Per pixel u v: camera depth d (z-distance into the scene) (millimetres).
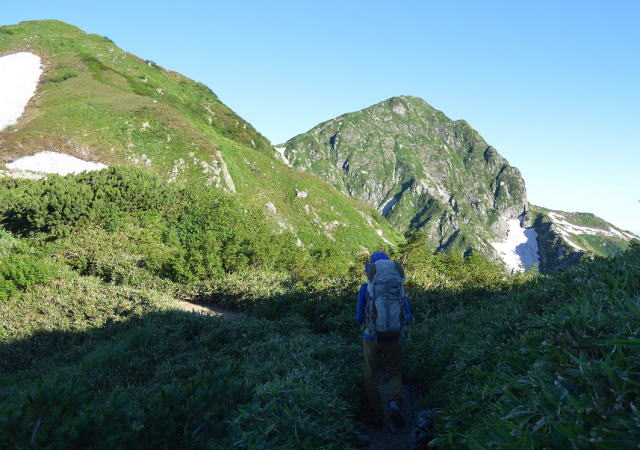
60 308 9969
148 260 15734
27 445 1691
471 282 9289
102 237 18531
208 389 2324
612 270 3746
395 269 4309
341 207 60938
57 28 90562
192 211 23031
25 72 66938
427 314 6898
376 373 4285
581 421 1540
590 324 2232
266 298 10945
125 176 22859
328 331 7688
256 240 18781
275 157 84188
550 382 1940
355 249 54188
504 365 2971
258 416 3289
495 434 1672
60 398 1922
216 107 83000
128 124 47781
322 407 3643
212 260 14500
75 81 62719
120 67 75562
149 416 2057
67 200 19328
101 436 1772
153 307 9914
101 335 8805
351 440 3619
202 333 7395
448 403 3492
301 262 19734
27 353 8250
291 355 5105
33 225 19328
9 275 10352
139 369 6102
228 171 48719
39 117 47406
